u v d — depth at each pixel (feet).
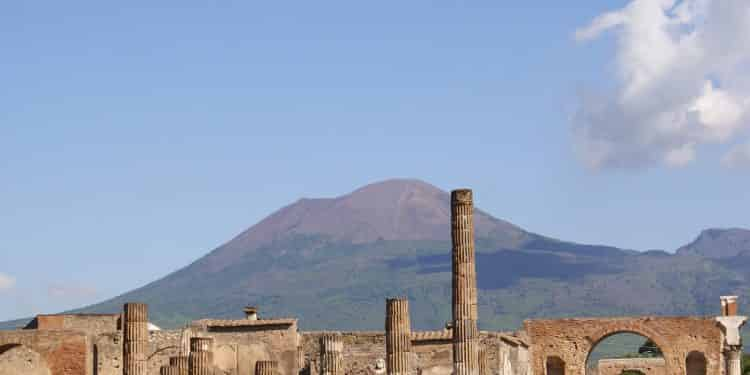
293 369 358.43
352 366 360.89
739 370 399.65
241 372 356.18
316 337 364.79
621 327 414.41
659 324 412.57
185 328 351.46
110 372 329.52
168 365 315.17
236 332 358.23
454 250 261.24
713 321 408.87
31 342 325.21
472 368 258.37
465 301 259.80
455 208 261.65
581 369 415.85
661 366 519.60
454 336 260.21
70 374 324.80
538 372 418.31
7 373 323.78
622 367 522.88
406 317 280.31
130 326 290.56
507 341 377.50
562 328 418.10
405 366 279.28
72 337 326.03
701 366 414.82
